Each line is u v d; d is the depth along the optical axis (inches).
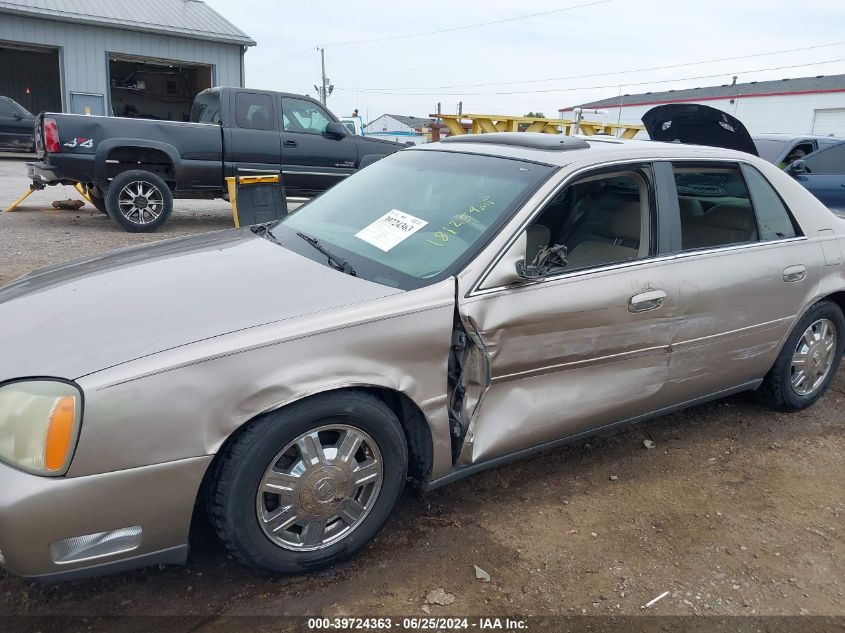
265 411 91.8
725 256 139.4
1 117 807.1
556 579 105.7
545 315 113.7
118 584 100.7
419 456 111.7
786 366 160.9
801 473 142.7
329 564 103.7
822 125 1535.4
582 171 123.7
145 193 383.6
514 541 114.5
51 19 797.9
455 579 104.4
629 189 134.8
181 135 380.8
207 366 89.0
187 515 90.6
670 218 132.3
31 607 95.6
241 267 115.7
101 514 85.3
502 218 115.0
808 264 154.6
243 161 398.3
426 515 120.9
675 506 127.9
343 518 103.4
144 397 85.7
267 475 94.3
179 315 97.5
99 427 83.7
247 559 96.4
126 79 994.7
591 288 118.9
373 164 158.4
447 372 108.0
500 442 115.1
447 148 148.3
